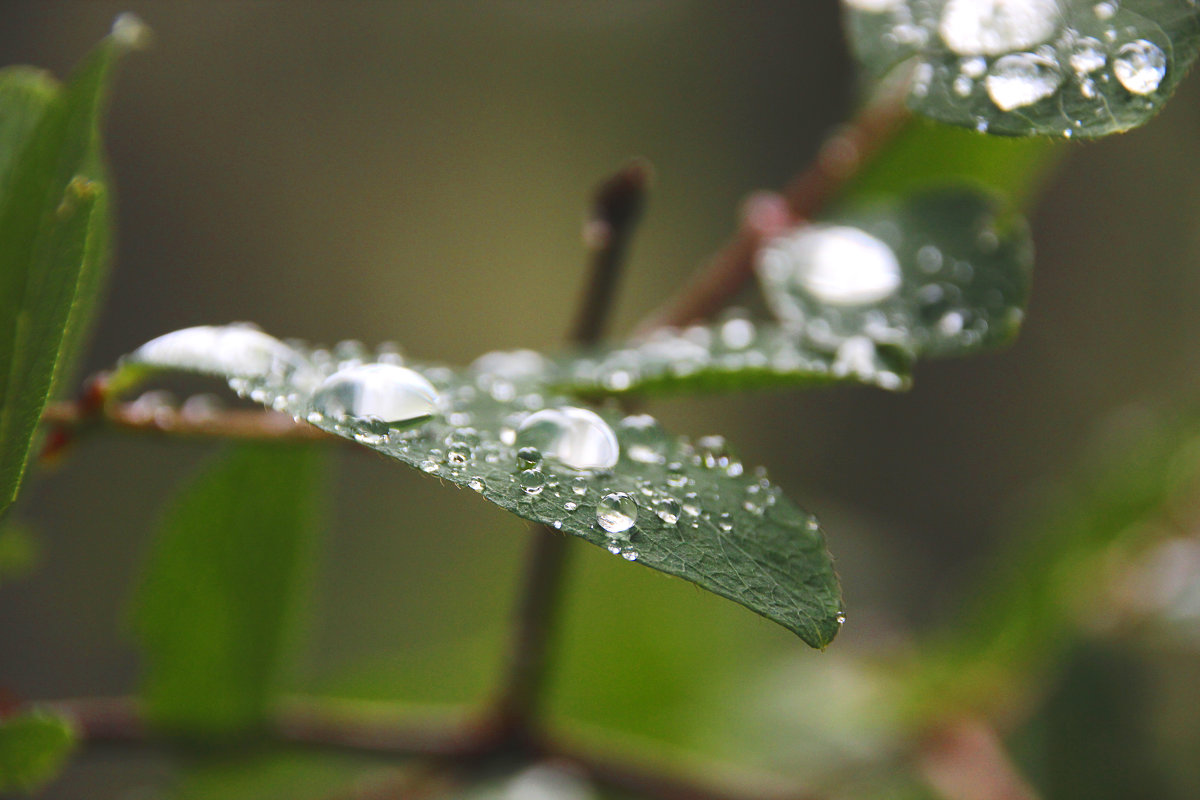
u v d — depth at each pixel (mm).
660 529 252
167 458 800
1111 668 351
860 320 279
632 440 261
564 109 1036
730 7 1021
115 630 747
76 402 269
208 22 985
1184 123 691
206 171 962
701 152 1007
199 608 288
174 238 944
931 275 281
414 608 612
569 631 402
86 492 776
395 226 1015
